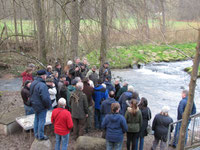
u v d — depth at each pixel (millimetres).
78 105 5277
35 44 13266
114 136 4227
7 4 10578
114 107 4227
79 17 8586
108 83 6945
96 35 9414
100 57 10961
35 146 4715
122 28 9094
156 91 12172
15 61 10711
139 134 4961
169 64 19828
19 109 6516
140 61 19500
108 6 8734
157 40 11602
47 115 5539
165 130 4965
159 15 9680
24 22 15938
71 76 7270
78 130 5656
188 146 5066
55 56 10805
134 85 13297
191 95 2939
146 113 4926
